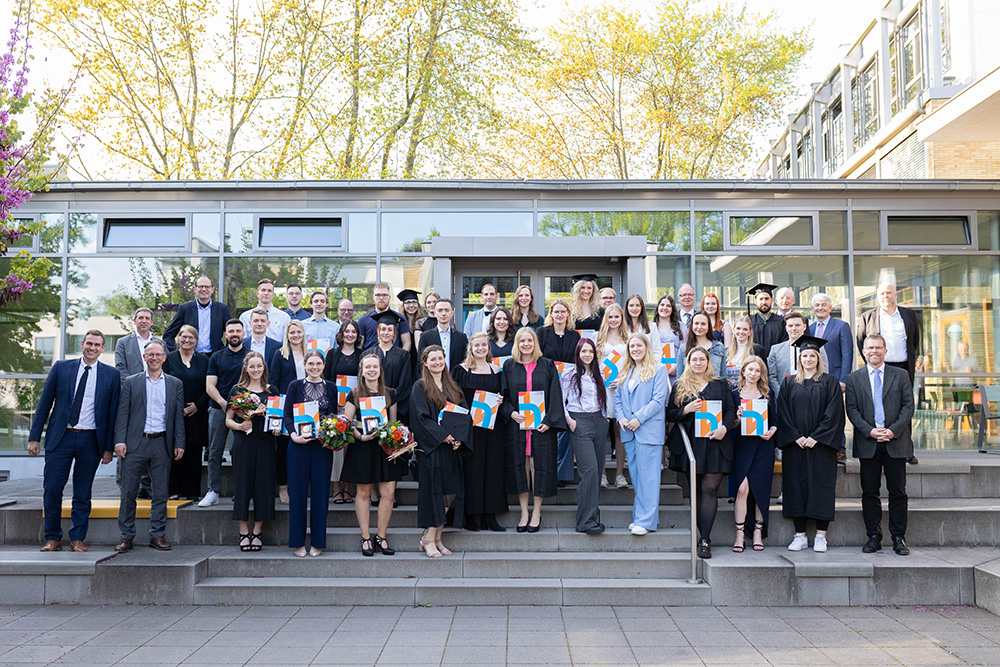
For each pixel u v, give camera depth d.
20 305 10.20
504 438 6.83
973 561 6.29
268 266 10.20
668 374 7.53
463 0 17.78
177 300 10.16
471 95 18.06
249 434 6.65
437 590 6.11
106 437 6.80
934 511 6.94
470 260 9.99
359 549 6.78
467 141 18.84
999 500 7.57
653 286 10.25
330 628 5.53
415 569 6.40
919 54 16.39
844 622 5.66
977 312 10.23
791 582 6.11
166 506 6.83
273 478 6.71
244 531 6.71
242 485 6.59
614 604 6.09
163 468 6.79
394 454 6.43
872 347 6.60
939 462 7.82
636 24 21.52
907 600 6.11
